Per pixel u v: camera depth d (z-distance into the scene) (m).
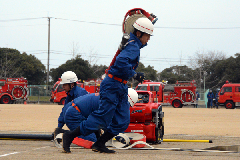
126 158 9.33
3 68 118.75
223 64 113.44
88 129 10.44
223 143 16.64
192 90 69.06
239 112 50.53
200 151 11.71
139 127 16.11
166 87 70.06
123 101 10.75
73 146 13.72
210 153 11.15
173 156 9.93
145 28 10.48
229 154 10.86
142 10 10.94
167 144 16.44
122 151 11.68
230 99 67.69
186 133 22.34
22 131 21.77
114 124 10.83
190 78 120.88
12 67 117.88
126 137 12.60
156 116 16.27
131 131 16.22
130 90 15.12
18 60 121.06
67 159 9.05
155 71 123.19
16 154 10.26
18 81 76.56
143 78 10.42
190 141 16.83
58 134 13.11
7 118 34.28
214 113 47.41
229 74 111.44
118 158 9.30
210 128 25.86
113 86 10.23
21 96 76.81
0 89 75.69
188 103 69.12
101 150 10.87
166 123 30.47
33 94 85.00
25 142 15.28
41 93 85.50
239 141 17.66
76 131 10.62
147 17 11.06
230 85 68.31
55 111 47.62
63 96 71.50
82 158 9.27
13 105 66.75
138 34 10.55
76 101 12.72
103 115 10.32
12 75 116.25
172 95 69.81
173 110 56.88
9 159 9.02
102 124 10.41
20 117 35.78
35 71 124.25
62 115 14.58
